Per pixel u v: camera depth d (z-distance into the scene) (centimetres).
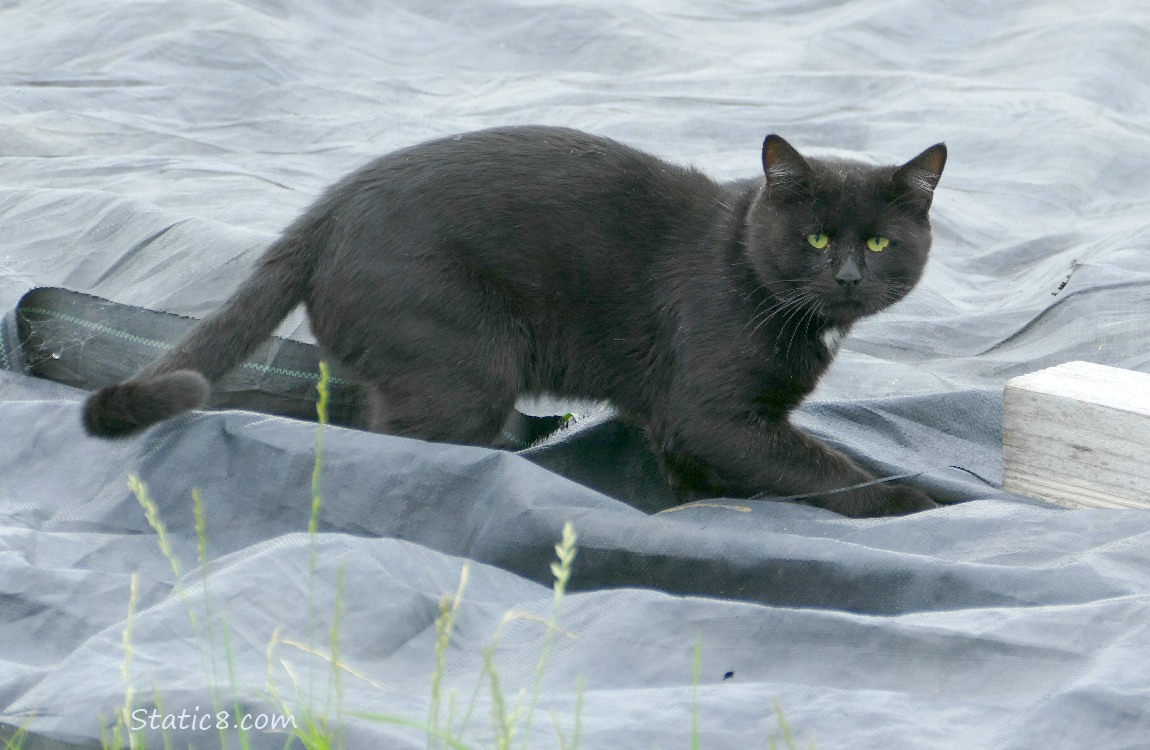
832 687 401
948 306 913
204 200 950
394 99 1304
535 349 643
